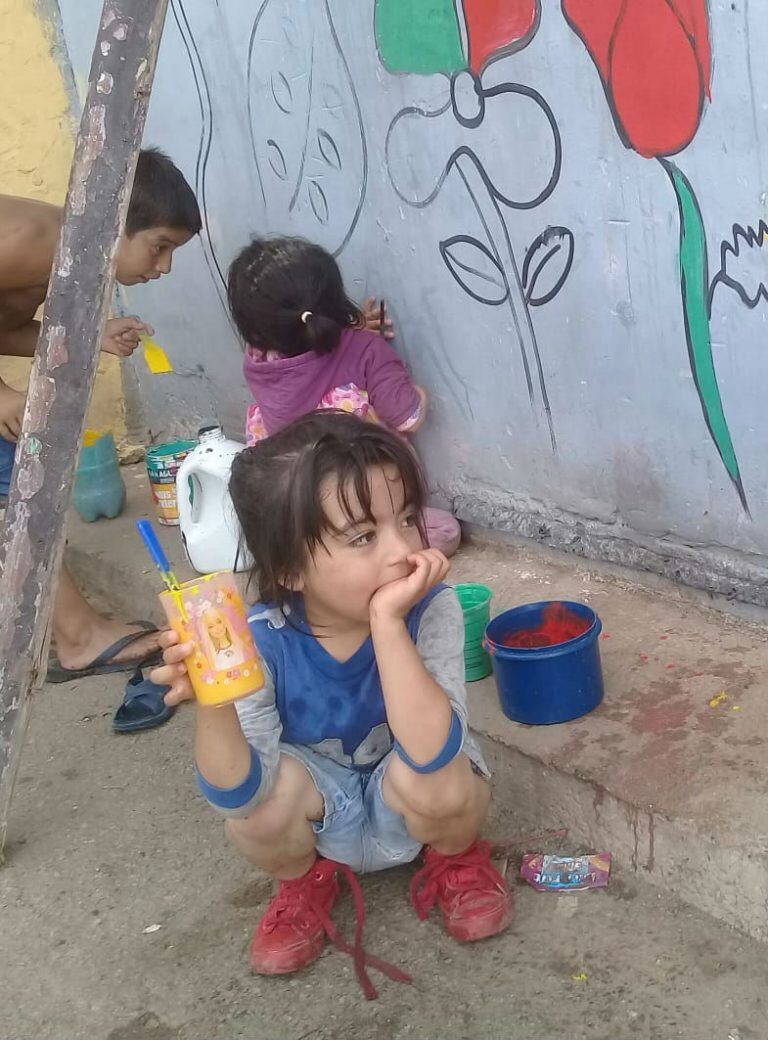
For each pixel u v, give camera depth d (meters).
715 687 2.53
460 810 2.08
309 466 1.86
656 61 2.46
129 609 3.94
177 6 3.84
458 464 3.46
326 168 3.49
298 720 2.12
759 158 2.35
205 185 4.05
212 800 1.98
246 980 2.19
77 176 2.29
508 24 2.75
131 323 3.42
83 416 2.43
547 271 2.91
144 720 3.16
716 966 2.03
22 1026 2.16
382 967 2.12
